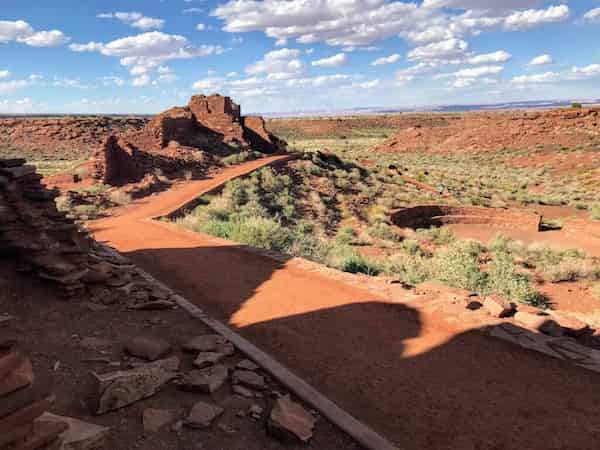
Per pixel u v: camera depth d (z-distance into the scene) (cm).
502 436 444
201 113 5241
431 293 916
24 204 830
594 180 5953
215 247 1429
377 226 2833
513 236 3148
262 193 3312
